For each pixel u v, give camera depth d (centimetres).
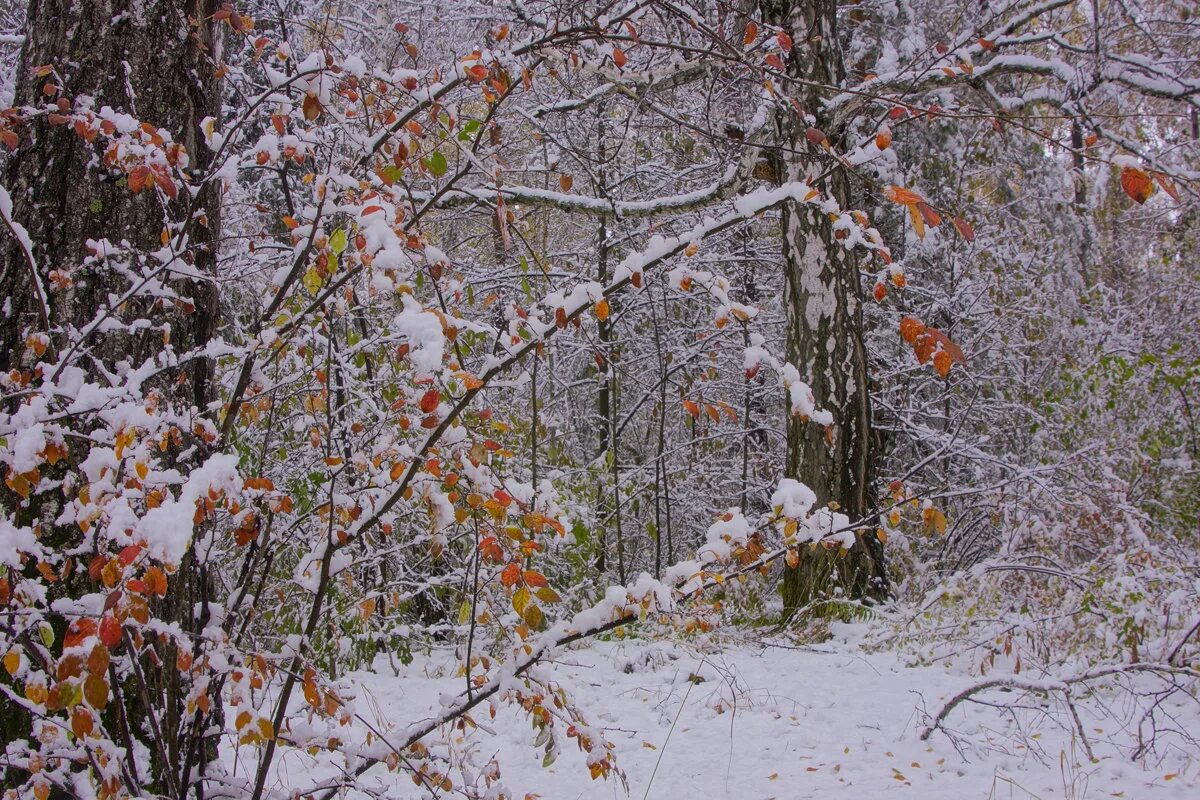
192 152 279
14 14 678
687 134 880
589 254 1116
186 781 237
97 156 257
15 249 252
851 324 788
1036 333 1106
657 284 977
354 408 550
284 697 243
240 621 273
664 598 246
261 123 427
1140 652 546
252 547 266
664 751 448
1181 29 1015
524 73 264
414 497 274
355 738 436
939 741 462
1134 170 200
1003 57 819
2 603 192
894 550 828
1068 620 576
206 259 286
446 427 232
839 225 237
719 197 795
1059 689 419
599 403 1238
